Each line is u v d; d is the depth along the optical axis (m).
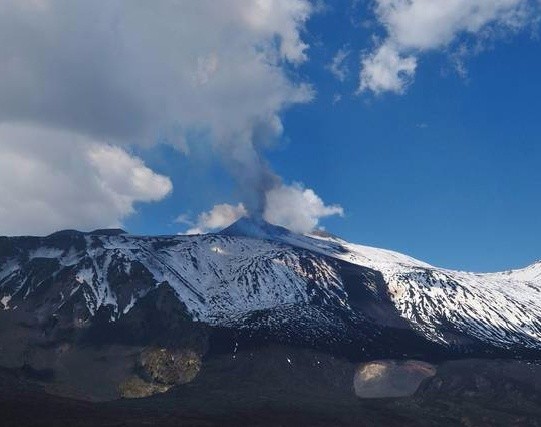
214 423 156.62
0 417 140.75
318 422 169.12
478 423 185.38
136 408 168.50
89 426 142.25
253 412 171.62
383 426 174.62
